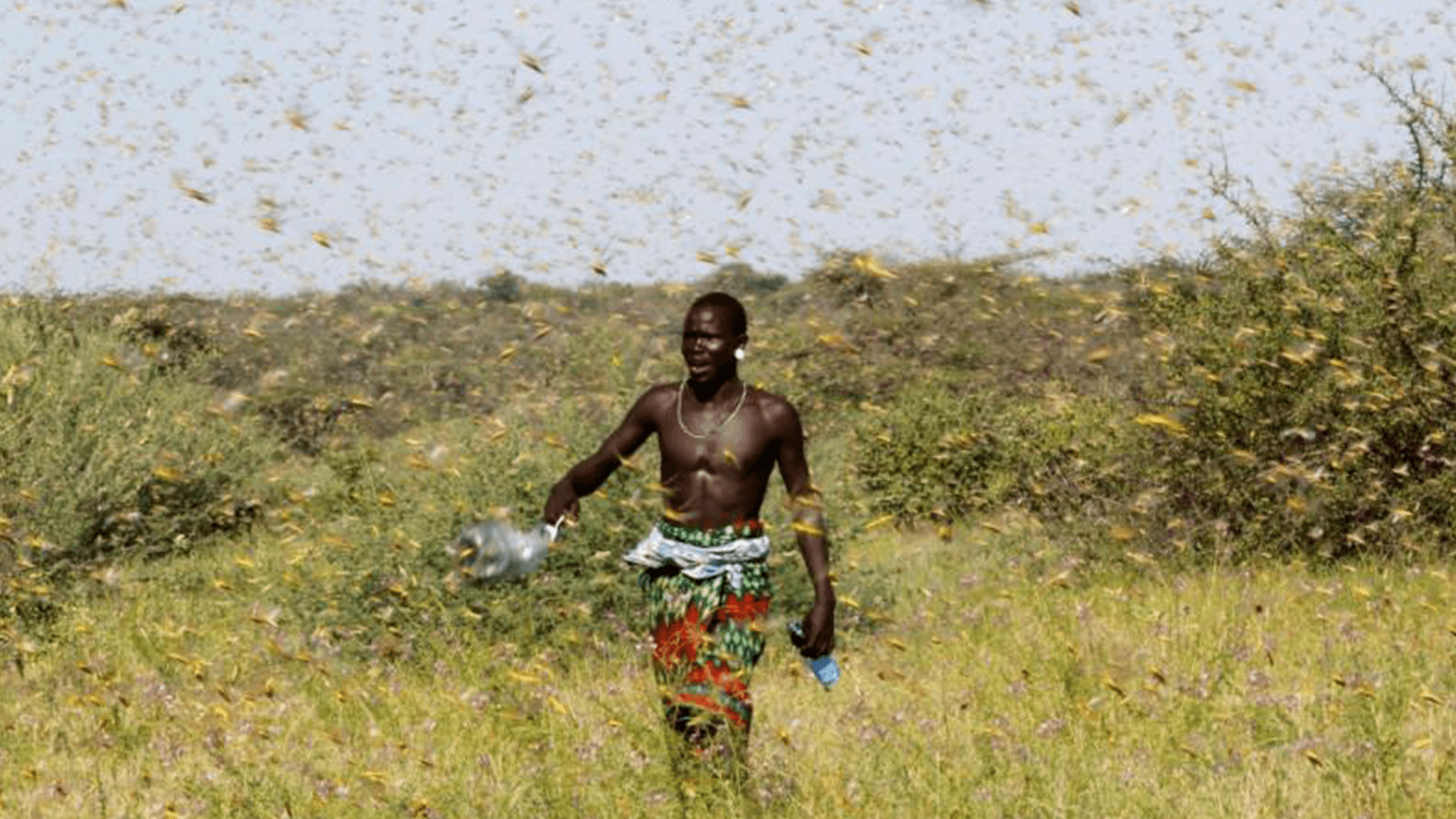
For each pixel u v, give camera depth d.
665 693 18.61
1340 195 44.97
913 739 19.33
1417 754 18.55
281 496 54.59
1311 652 26.20
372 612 32.38
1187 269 44.88
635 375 35.88
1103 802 16.92
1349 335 42.31
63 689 27.84
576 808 16.77
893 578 41.03
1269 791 17.50
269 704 24.20
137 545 51.06
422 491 34.44
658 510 33.56
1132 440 45.25
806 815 16.80
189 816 18.11
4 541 36.16
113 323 58.31
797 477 18.98
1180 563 41.59
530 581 32.34
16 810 19.34
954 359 61.09
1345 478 41.81
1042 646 27.89
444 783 17.95
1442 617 29.42
